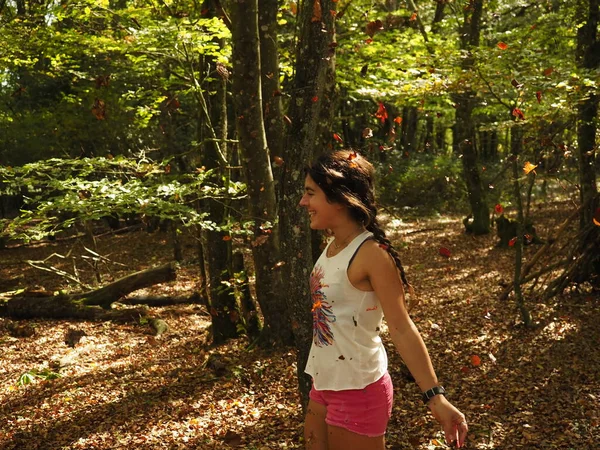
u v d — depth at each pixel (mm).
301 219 2752
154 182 7031
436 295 9562
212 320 8250
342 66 9070
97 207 6164
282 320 7473
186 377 6852
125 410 5938
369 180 1964
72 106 15094
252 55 5512
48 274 15398
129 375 7129
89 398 6387
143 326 9547
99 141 16656
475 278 10562
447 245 14352
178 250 15477
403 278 1912
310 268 2775
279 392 6098
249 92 5672
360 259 1866
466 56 7203
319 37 2775
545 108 6582
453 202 21266
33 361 8008
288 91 2861
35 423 5773
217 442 4965
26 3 11156
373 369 1955
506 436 4668
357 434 1941
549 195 19984
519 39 9758
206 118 7016
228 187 6949
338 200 1910
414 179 21234
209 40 7336
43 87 17625
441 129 27375
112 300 10320
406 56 9047
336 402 1968
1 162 16234
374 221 1932
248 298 8289
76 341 8766
